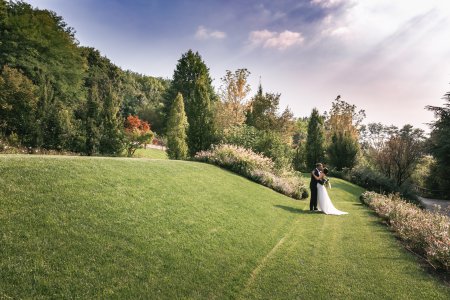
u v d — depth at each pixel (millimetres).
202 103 21484
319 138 39188
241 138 22328
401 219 9930
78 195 6727
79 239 5203
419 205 25922
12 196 5875
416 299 5074
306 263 6555
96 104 24062
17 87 22375
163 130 61250
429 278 5980
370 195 16328
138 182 8828
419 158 35562
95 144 22547
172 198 8625
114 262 4914
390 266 6535
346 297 5090
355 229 9758
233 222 8500
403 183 33344
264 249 7207
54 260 4523
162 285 4707
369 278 5879
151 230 6344
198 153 19375
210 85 67375
